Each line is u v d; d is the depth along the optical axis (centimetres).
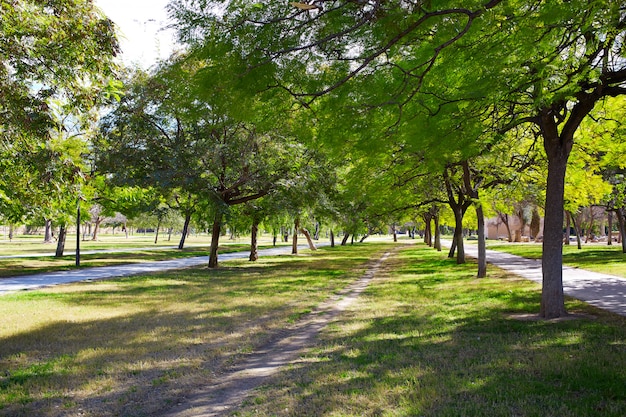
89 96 750
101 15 736
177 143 2189
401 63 634
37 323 1003
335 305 1271
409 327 913
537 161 1686
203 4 484
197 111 584
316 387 573
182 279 2005
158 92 1562
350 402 514
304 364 688
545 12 528
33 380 620
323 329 939
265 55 493
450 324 930
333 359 705
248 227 3416
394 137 749
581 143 1459
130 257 3603
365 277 2073
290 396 548
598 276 1716
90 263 2905
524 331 837
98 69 750
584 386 538
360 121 654
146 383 609
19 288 1681
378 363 668
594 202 2922
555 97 738
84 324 993
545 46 617
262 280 1955
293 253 4388
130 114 2095
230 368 693
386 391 543
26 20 670
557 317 957
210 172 2277
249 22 482
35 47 685
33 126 680
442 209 3888
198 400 557
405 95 632
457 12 457
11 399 554
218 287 1692
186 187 2170
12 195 852
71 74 721
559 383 552
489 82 681
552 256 978
